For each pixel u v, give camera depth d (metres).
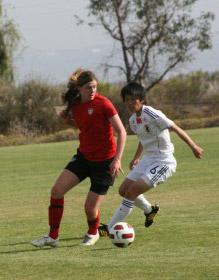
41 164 54.84
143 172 21.91
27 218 28.17
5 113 103.12
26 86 105.12
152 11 110.81
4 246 21.91
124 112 100.38
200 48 112.44
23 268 18.23
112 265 18.17
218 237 21.83
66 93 21.56
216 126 97.25
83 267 18.09
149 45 112.19
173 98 112.44
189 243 21.05
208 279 16.22
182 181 38.22
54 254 20.25
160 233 22.98
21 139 93.75
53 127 101.88
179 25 111.62
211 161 48.47
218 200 30.61
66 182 21.45
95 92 21.42
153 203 30.61
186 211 27.78
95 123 21.19
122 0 111.25
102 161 21.42
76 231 24.33
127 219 26.27
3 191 38.53
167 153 21.97
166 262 18.23
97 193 21.61
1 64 111.44
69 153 64.44
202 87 113.69
